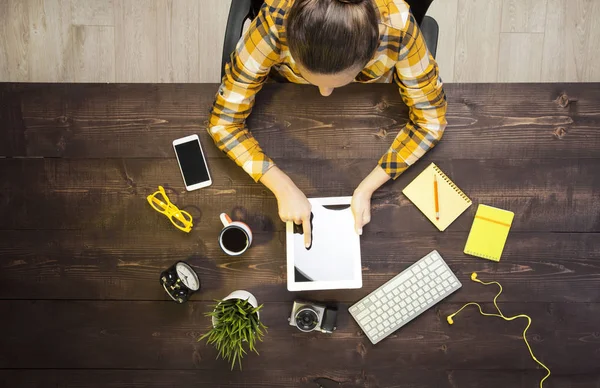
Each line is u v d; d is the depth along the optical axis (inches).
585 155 58.1
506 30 83.3
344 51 35.6
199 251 59.2
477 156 58.5
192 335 59.6
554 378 59.0
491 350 59.1
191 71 84.5
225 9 83.7
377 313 58.6
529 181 58.4
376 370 59.4
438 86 52.2
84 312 59.5
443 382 59.4
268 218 59.0
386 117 58.0
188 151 58.3
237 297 54.4
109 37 84.0
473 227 58.5
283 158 58.7
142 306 59.6
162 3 83.7
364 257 59.1
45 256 59.2
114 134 58.3
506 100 57.8
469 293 59.1
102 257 59.2
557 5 82.7
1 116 57.9
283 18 42.4
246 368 59.8
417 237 59.0
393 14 42.9
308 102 58.0
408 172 58.7
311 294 59.2
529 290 58.9
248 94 52.7
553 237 58.7
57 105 57.9
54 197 58.8
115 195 58.8
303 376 59.7
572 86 57.4
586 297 58.9
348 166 58.6
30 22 83.7
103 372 59.7
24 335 59.4
